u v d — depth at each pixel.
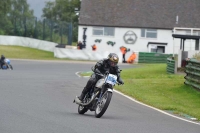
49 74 95.06
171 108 50.19
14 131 30.33
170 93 64.81
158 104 53.16
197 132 35.09
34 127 32.22
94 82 40.56
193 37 106.50
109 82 38.84
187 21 197.12
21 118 36.16
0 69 111.62
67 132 30.83
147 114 44.69
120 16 198.38
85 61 165.00
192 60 69.00
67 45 191.25
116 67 40.12
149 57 176.00
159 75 94.31
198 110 50.16
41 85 67.12
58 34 198.00
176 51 179.00
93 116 40.59
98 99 39.62
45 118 36.88
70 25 195.00
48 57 175.88
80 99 41.53
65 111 42.81
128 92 63.06
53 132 30.58
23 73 93.31
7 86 62.78
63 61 159.25
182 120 42.12
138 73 99.75
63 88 64.88
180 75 92.75
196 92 63.41
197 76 65.94
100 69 40.16
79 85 70.56
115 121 37.81
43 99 51.09
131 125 36.09
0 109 40.91
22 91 57.78
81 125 34.22
